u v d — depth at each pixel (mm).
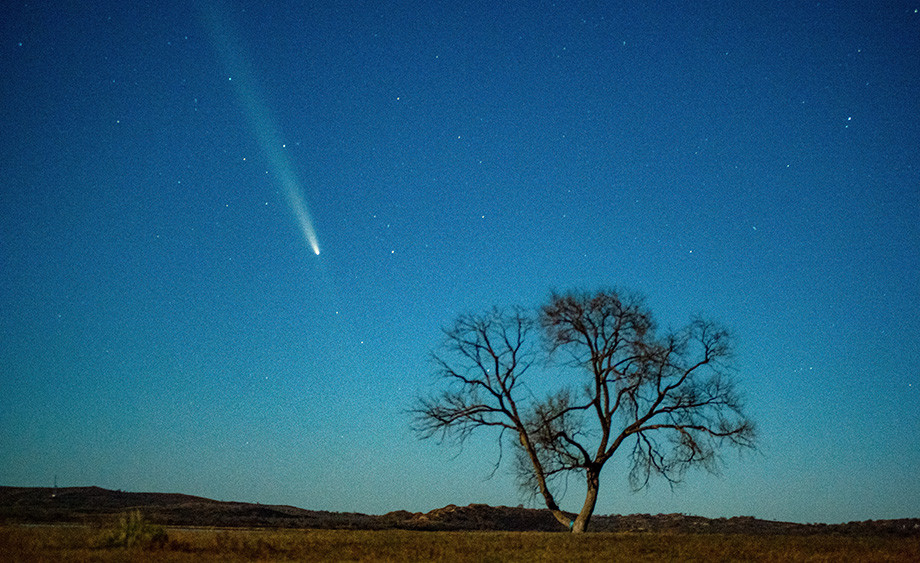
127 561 16469
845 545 26453
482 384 37844
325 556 20219
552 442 35156
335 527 44594
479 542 25828
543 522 57531
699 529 46125
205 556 18734
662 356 35844
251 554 19938
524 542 26203
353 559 19719
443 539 27062
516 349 37875
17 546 18516
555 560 20250
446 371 38500
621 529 47219
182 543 21469
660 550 23781
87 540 20594
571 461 35281
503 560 20172
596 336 36531
